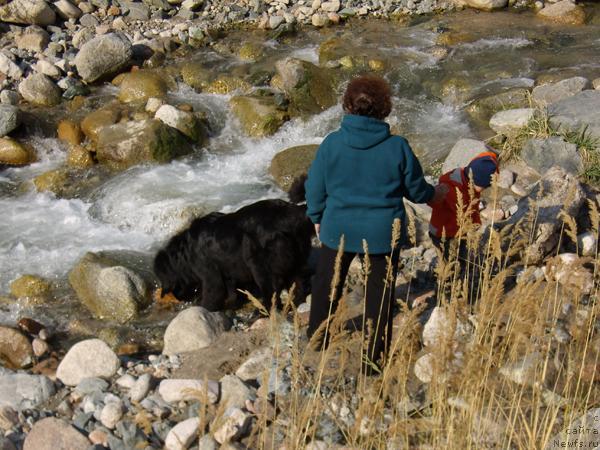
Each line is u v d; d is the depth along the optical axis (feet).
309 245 19.31
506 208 22.24
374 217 14.35
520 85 32.07
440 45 36.63
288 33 39.27
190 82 34.83
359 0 42.37
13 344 19.53
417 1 42.24
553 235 18.99
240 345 17.35
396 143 14.14
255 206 19.62
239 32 39.81
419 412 13.47
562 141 24.30
